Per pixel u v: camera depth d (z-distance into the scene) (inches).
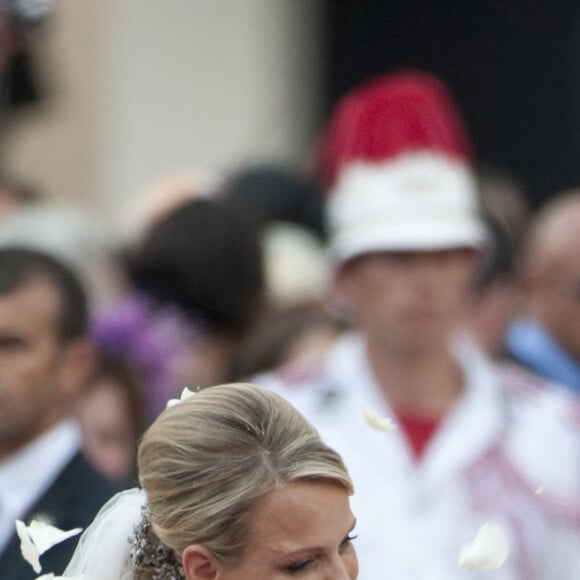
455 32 1510.8
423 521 627.2
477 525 628.4
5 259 611.8
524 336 824.9
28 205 938.1
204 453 372.8
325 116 1465.3
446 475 636.7
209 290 772.6
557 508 636.7
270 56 1424.7
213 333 772.0
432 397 655.1
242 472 370.3
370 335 663.8
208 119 1386.6
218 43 1386.6
